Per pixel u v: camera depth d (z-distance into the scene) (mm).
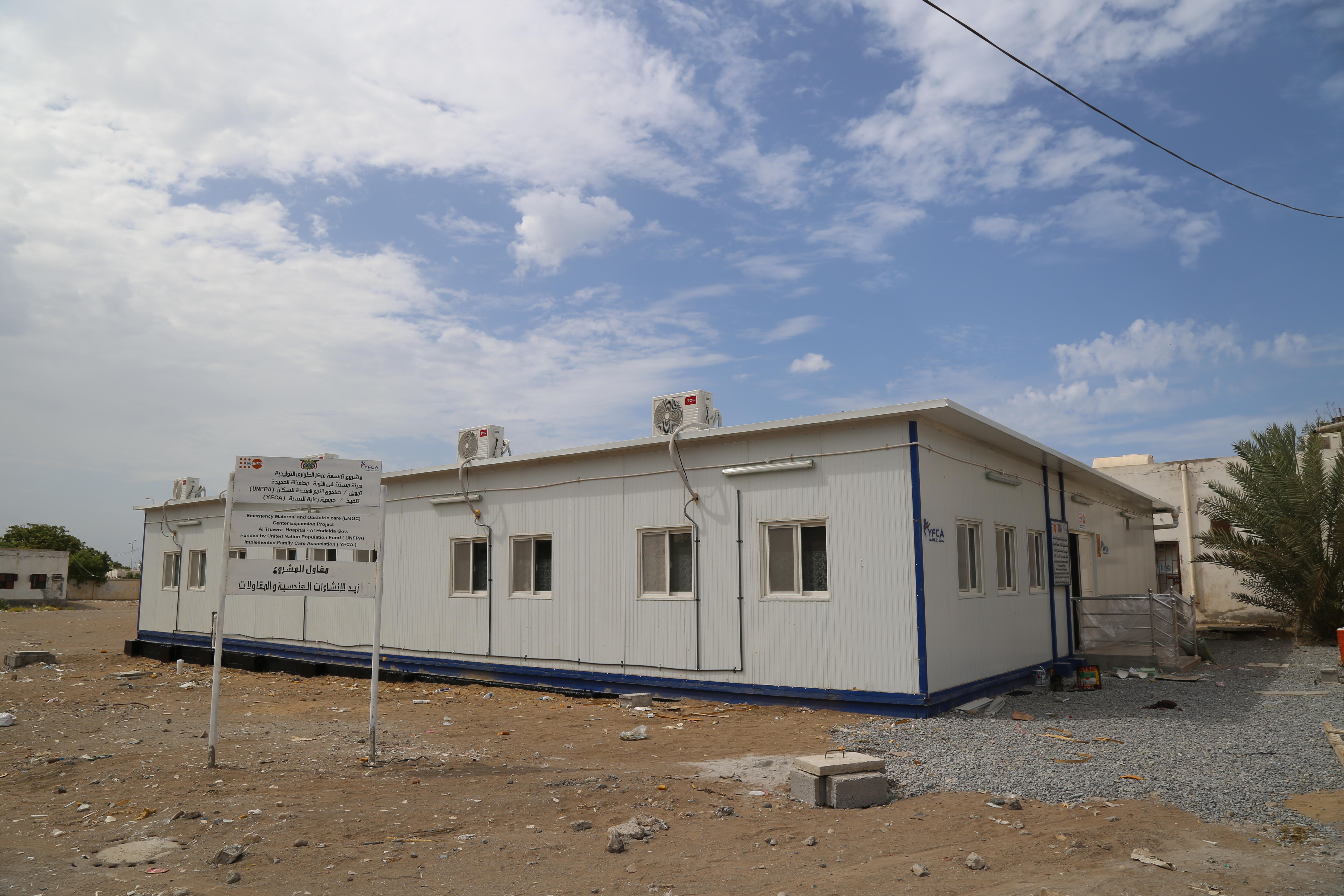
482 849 6074
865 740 9820
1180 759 8484
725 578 13000
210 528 22641
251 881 5449
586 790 7648
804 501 12312
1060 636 16844
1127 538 24141
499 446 16672
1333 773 7891
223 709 13695
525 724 11781
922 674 11094
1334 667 16281
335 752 9703
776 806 7219
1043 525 16703
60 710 13211
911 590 11266
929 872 5602
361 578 9266
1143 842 6094
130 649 24797
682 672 13320
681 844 6211
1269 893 5207
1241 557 22578
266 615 20594
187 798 7398
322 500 9211
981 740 9711
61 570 61094
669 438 13531
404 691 15984
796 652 12211
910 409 11234
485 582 16344
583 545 14773
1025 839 6242
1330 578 20922
